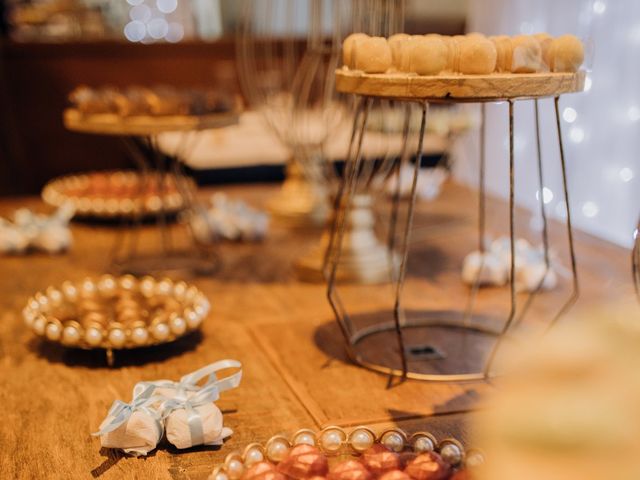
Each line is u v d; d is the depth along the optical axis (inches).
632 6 75.9
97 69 111.2
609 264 57.2
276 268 58.4
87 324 40.8
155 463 30.9
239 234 66.0
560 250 61.1
